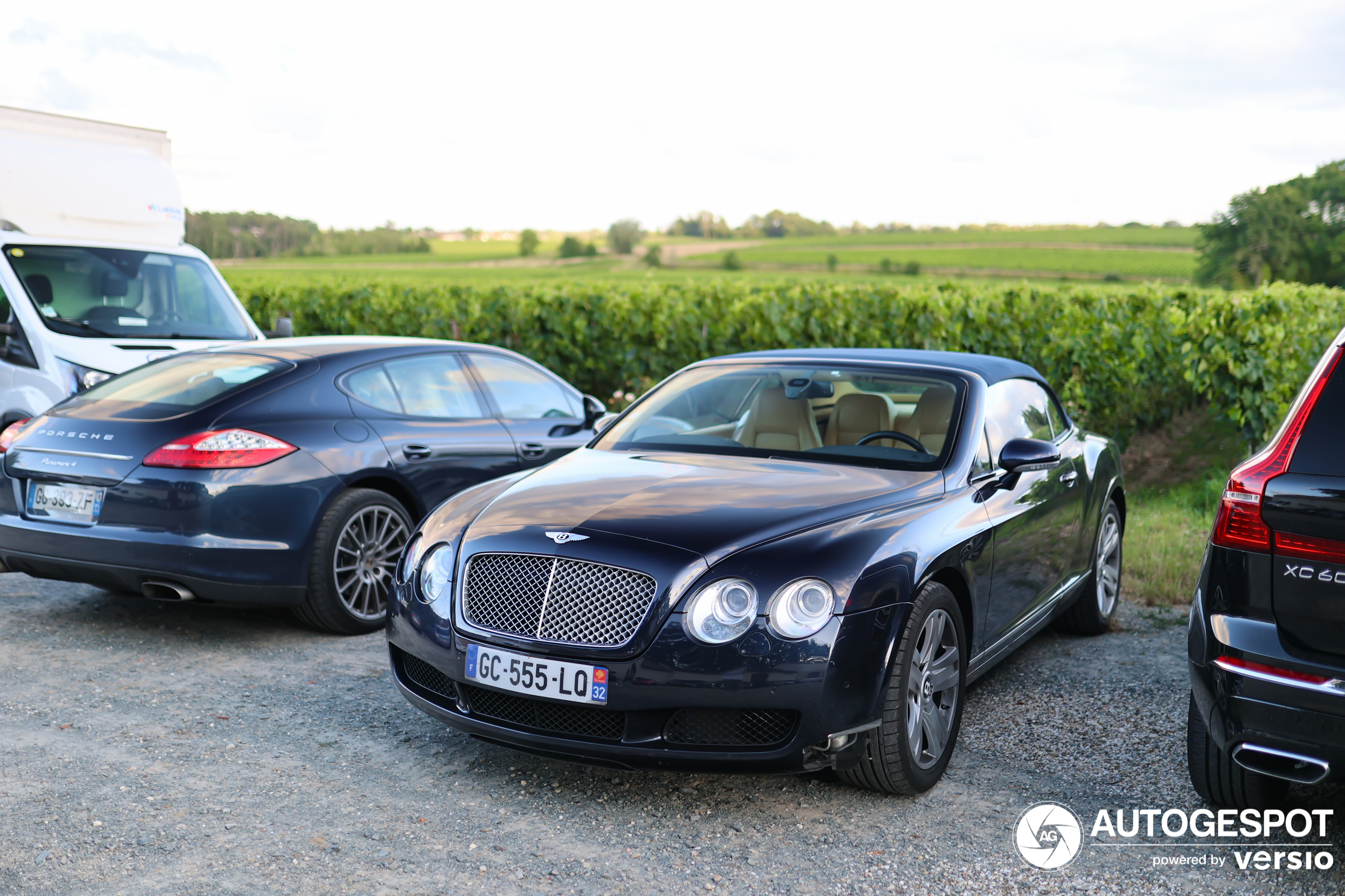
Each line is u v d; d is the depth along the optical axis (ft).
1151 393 42.93
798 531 10.85
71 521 15.79
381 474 17.19
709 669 10.09
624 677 10.22
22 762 11.71
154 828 10.28
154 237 27.53
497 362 20.70
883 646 10.51
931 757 11.48
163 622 17.38
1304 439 9.02
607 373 41.50
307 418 16.62
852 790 11.45
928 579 11.24
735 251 245.04
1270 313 33.27
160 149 29.35
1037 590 14.62
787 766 10.28
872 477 12.59
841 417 13.87
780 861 9.92
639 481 12.43
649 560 10.46
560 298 41.65
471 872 9.62
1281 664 8.85
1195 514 27.45
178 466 15.24
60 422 16.37
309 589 16.25
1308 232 205.46
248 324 27.58
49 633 16.56
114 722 12.98
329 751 12.32
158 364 17.95
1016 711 13.97
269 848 9.96
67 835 10.07
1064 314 37.63
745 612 10.20
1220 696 9.24
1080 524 16.10
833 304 38.99
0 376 23.88
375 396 17.90
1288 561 8.90
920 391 14.12
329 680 14.79
